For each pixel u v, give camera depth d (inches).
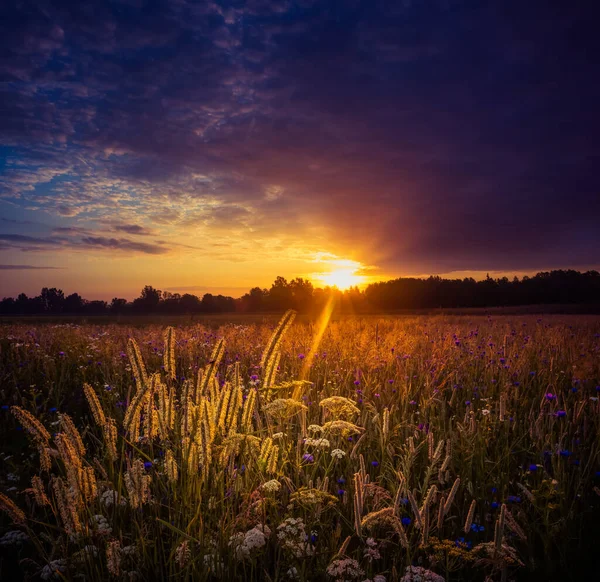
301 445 121.8
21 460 143.8
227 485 101.0
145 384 90.5
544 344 356.8
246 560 92.1
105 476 93.8
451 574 93.1
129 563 88.9
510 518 89.0
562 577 94.0
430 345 346.9
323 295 4436.5
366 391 207.5
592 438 152.9
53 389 222.2
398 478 116.5
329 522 103.7
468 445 130.6
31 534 87.1
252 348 330.3
